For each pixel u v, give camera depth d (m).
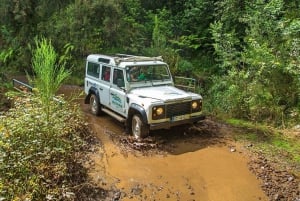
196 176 6.24
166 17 16.34
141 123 7.63
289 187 5.75
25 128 6.15
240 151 7.27
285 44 9.15
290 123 8.76
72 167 6.08
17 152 5.44
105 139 8.07
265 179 6.05
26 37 17.03
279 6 9.55
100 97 9.80
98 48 15.46
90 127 8.92
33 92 8.65
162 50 13.91
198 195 5.62
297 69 8.41
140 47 15.16
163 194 5.64
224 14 12.80
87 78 10.66
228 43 10.45
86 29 15.52
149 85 8.61
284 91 9.27
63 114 7.41
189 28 15.80
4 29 17.78
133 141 7.73
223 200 5.47
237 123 9.22
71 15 15.78
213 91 11.59
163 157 7.04
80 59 15.80
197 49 15.51
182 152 7.27
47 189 5.13
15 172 5.14
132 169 6.51
